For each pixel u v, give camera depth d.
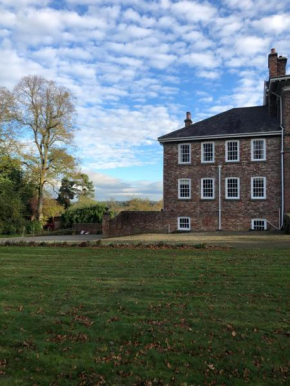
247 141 28.67
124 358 5.14
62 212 48.91
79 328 6.30
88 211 43.16
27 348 5.53
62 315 7.02
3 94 38.78
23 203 42.38
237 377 4.57
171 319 6.62
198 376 4.61
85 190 59.75
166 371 4.76
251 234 23.55
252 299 7.75
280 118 27.91
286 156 26.86
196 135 30.05
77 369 4.86
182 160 30.80
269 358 5.02
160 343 5.59
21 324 6.55
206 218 29.59
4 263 13.37
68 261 13.59
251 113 31.22
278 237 20.08
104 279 10.15
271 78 26.00
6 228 38.41
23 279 10.38
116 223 28.06
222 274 10.35
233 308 7.18
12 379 4.64
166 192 30.97
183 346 5.46
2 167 41.28
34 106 39.88
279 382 4.43
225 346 5.43
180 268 11.49
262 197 28.03
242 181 28.72
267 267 11.16
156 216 30.17
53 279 10.32
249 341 5.58
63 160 41.28
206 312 6.96
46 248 17.81
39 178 41.75
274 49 29.64
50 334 6.07
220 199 29.27
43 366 4.96
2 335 6.05
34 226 40.53
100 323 6.52
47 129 40.94
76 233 38.94
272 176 27.80
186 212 30.20
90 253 15.69
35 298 8.27
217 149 29.61
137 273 10.88
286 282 9.16
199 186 30.00
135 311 7.14
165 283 9.43
